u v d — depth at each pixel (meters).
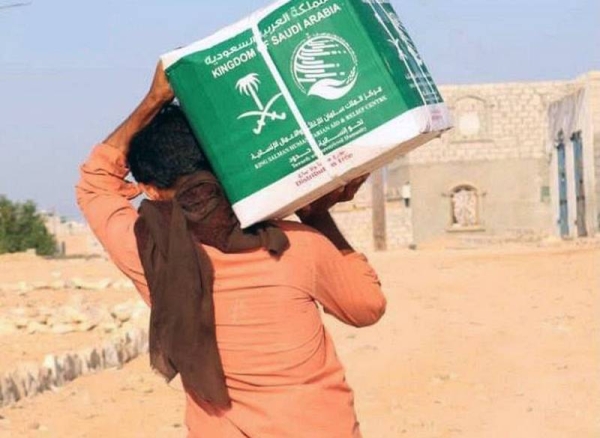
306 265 3.72
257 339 3.66
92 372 12.45
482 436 9.50
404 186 60.75
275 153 3.57
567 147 54.97
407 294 19.66
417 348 13.78
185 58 3.60
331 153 3.54
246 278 3.68
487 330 15.04
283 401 3.65
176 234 3.64
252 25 3.56
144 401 10.87
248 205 3.62
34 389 11.23
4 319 15.61
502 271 22.91
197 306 3.62
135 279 3.85
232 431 3.67
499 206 60.00
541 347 13.57
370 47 3.50
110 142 3.93
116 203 3.93
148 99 3.75
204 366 3.63
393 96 3.49
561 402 10.67
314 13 3.52
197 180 3.70
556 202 57.75
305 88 3.54
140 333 14.22
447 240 59.00
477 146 60.22
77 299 19.45
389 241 60.84
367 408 10.65
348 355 13.52
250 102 3.57
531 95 59.72
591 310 16.31
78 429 9.72
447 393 11.23
